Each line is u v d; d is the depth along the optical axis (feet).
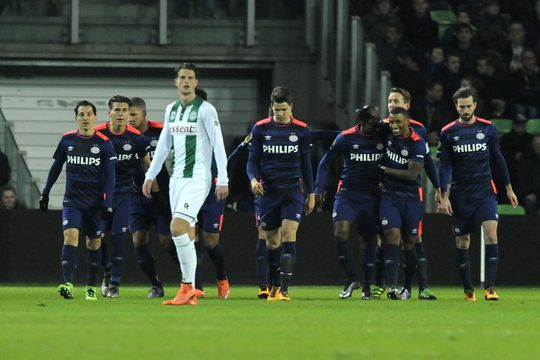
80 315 113.19
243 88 259.80
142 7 254.68
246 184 220.84
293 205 146.92
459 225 154.71
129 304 135.64
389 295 153.28
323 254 216.13
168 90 258.98
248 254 215.10
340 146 153.38
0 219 214.90
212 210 159.94
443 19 258.78
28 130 255.50
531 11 262.26
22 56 250.57
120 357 76.13
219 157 128.47
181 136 128.57
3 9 251.19
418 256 157.38
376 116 151.74
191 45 254.68
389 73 225.97
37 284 214.69
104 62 253.65
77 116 149.69
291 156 146.82
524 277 219.82
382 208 152.15
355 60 232.73
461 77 245.86
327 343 85.05
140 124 162.81
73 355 77.10
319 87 253.65
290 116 147.84
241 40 255.50
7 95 255.09
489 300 153.58
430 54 249.55
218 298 159.33
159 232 163.94
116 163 159.63
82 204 149.79
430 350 80.74
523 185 229.45
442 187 153.58
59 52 251.19
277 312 119.34
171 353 78.28
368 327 98.99
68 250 149.18
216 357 76.33
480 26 255.70
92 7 253.65
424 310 125.39
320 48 253.65
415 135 150.30
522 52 254.47
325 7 246.68
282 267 147.13
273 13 256.52
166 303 133.18
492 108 246.06
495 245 153.69
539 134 232.12
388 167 151.64
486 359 75.92
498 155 154.10
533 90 251.60
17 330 94.73
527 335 92.38
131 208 162.61
